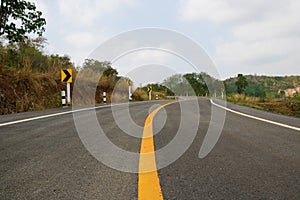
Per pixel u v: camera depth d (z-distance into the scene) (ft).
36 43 56.39
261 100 69.26
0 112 33.37
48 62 54.39
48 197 6.81
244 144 13.57
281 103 53.67
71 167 9.39
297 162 10.26
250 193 7.13
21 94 38.75
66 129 17.95
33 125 19.83
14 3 48.88
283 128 19.33
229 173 8.84
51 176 8.41
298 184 7.85
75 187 7.49
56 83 50.37
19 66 44.52
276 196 6.95
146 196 6.86
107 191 7.20
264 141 14.40
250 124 21.43
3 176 8.40
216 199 6.72
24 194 6.99
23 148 12.26
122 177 8.36
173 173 8.79
